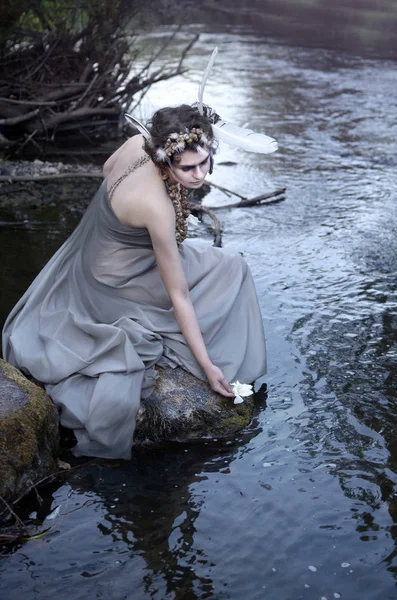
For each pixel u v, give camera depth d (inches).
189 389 126.9
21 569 95.7
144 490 110.5
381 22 584.7
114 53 322.0
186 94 371.6
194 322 123.6
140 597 91.4
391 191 238.1
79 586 93.0
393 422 124.6
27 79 301.3
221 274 136.4
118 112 315.6
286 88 385.7
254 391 133.9
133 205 118.3
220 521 103.7
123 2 317.4
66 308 131.6
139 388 121.0
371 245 196.5
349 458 116.1
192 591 92.2
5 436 109.2
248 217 217.8
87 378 124.0
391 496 107.7
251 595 91.6
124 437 118.3
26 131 304.7
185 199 122.2
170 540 100.4
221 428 123.7
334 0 629.9
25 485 108.7
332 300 166.4
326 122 321.1
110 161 129.3
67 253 135.3
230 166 266.8
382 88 384.5
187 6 598.5
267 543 99.7
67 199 231.5
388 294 169.3
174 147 110.9
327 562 96.4
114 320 128.5
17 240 198.4
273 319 157.6
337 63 452.1
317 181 249.1
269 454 117.9
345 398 131.3
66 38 315.3
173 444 121.7
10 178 235.0
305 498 107.7
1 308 158.9
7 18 284.0
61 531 102.1
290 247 195.5
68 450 120.4
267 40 540.7
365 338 150.6
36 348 129.4
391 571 94.8
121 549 99.0
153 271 129.3
